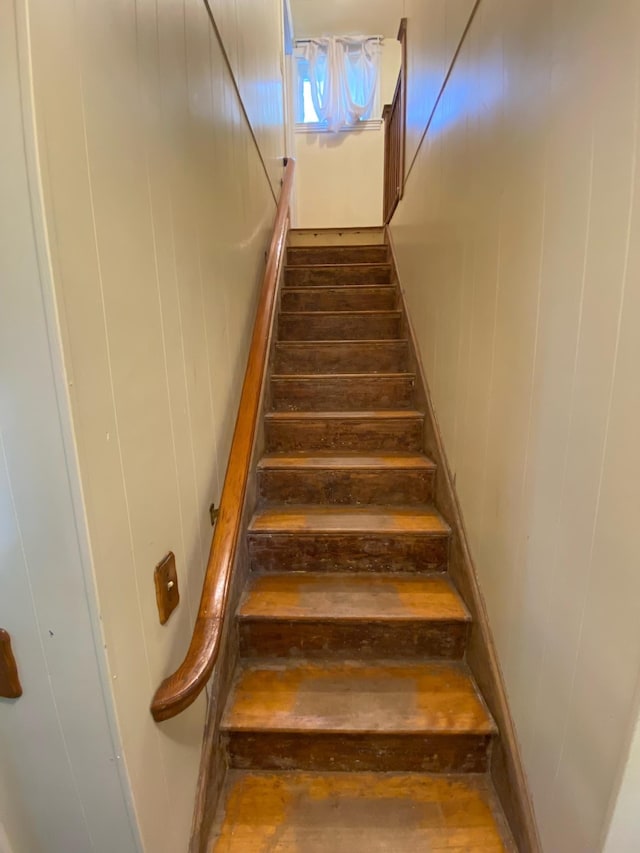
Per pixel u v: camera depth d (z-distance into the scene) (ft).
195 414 3.62
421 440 6.90
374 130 16.20
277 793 4.05
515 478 3.68
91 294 2.10
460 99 5.17
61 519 2.05
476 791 4.03
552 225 3.02
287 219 10.72
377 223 16.67
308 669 4.72
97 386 2.15
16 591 2.18
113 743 2.37
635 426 2.23
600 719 2.56
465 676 4.62
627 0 2.19
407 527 5.54
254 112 6.95
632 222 2.22
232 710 4.24
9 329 1.88
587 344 2.64
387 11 14.35
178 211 3.29
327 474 6.22
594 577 2.60
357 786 4.10
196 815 3.49
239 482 4.03
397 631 4.80
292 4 13.98
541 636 3.26
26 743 2.42
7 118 1.73
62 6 1.88
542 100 3.13
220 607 3.21
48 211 1.79
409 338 7.95
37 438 1.98
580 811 2.77
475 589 4.62
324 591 5.18
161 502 2.91
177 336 3.24
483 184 4.40
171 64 3.17
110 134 2.28
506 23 3.75
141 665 2.59
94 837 2.58
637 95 2.15
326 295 9.60
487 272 4.31
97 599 2.15
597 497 2.56
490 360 4.24
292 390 7.49
